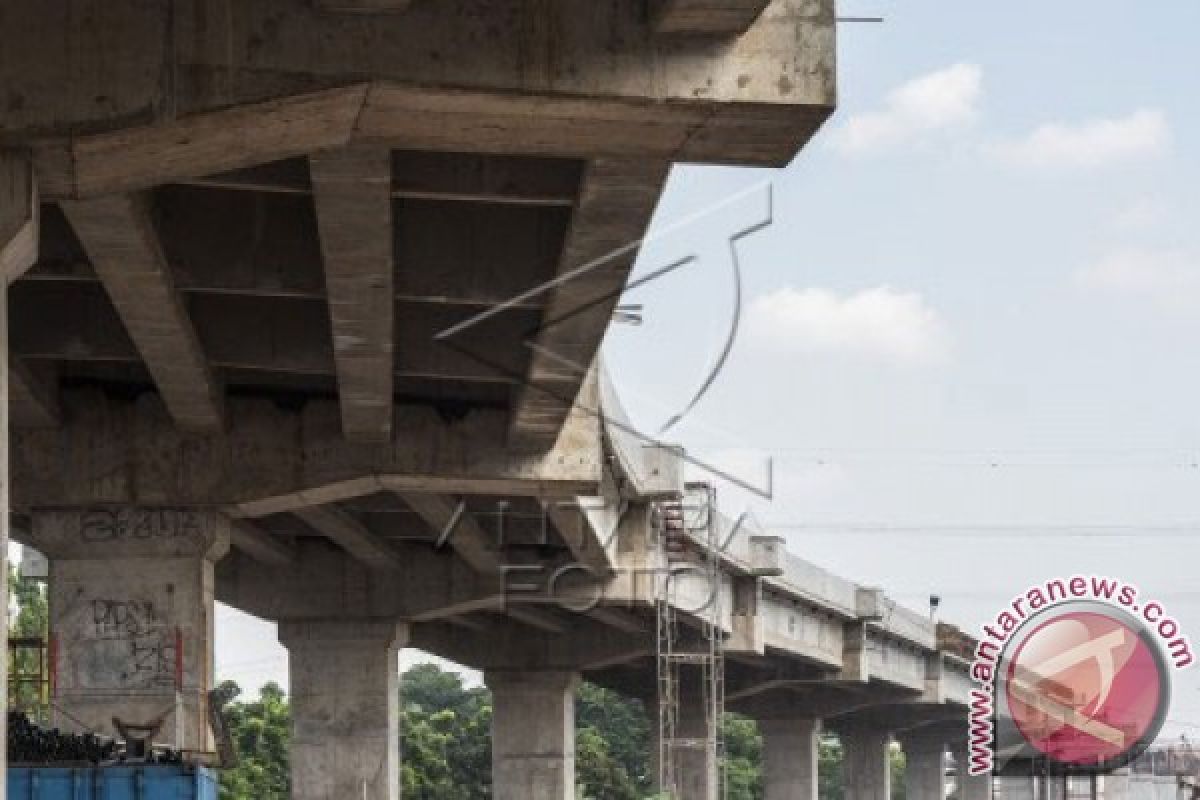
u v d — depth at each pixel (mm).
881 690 169625
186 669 57281
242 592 86625
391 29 31234
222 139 32094
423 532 81312
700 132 33156
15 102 30922
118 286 42719
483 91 31375
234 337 51250
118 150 31641
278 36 31125
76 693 57188
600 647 113812
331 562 86875
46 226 43312
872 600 141875
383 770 85562
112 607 57594
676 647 116812
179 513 58062
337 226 39250
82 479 57938
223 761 59844
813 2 32281
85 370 58094
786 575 122312
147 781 41375
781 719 162625
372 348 48219
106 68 30953
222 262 44500
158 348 48094
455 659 114312
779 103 31906
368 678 86312
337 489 59469
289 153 33438
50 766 41125
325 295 44750
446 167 39875
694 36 31844
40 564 72562
